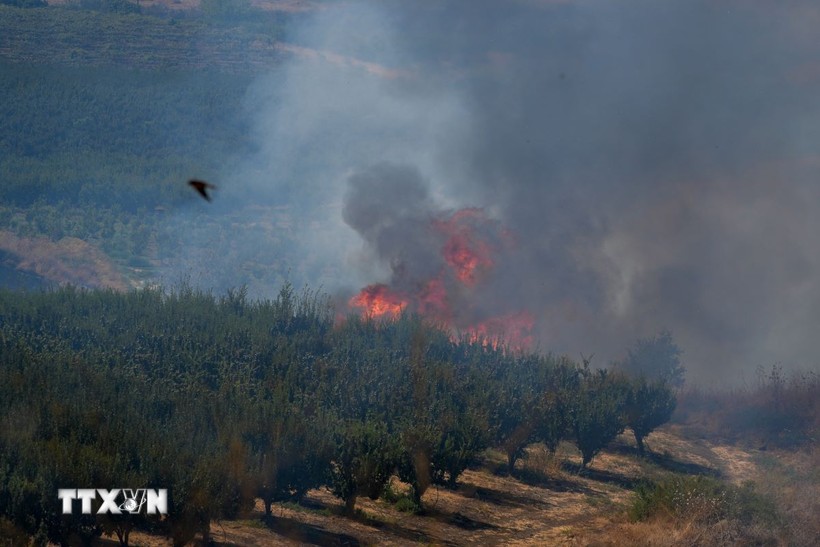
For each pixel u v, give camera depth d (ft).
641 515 262.67
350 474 246.88
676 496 261.85
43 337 299.58
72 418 217.77
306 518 242.78
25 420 212.84
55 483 189.57
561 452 348.59
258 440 233.35
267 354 316.60
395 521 253.03
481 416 296.71
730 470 344.08
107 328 322.55
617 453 357.41
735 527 241.76
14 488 184.44
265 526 230.68
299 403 273.33
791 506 263.90
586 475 325.42
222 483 211.00
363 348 345.31
